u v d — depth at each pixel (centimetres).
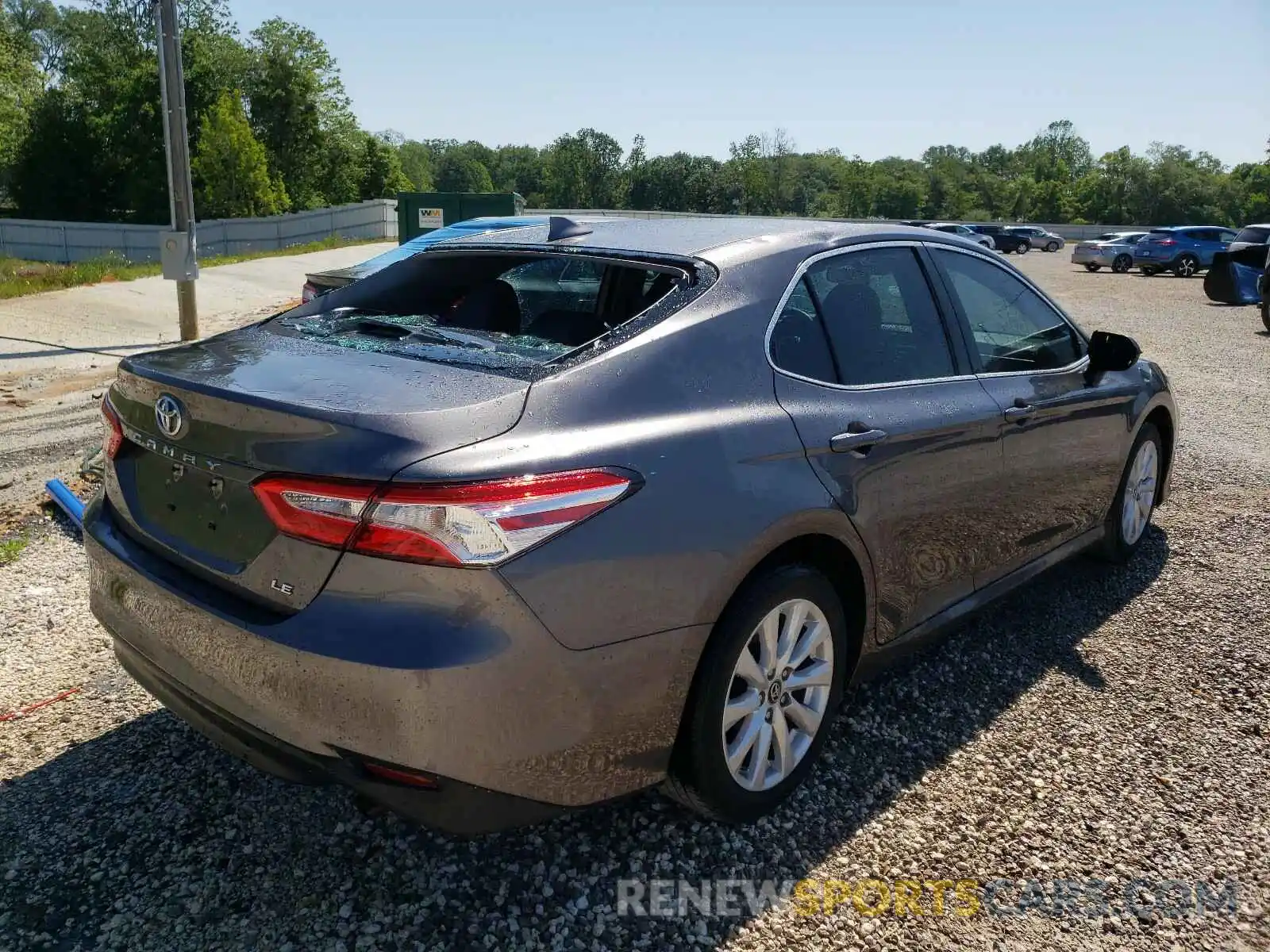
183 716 255
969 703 352
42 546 478
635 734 238
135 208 5722
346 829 275
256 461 225
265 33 5931
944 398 327
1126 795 300
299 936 235
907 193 12306
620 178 12044
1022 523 374
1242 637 407
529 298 312
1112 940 242
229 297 1781
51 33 8269
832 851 271
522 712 215
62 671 356
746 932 241
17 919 237
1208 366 1100
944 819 287
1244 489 604
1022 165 14388
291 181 6106
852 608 305
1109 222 10394
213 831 272
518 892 253
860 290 319
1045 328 405
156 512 262
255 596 229
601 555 222
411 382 238
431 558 205
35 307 1470
